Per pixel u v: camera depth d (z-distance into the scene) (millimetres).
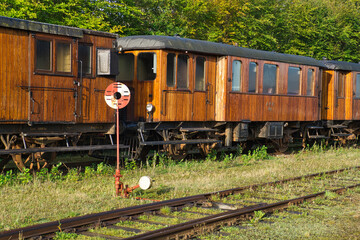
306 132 19000
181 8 24891
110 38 11617
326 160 14945
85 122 11031
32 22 9789
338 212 7492
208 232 6039
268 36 29359
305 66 17797
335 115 19844
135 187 8258
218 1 26047
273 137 16531
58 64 10367
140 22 23172
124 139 13320
